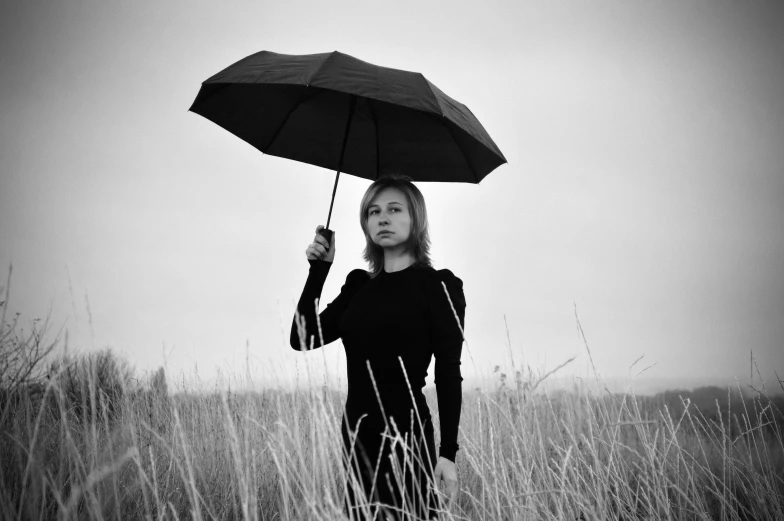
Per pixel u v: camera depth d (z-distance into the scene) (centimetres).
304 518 196
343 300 252
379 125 312
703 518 249
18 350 229
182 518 246
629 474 281
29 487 201
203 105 307
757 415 272
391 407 212
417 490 206
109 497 210
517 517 208
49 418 236
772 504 255
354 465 212
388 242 234
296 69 254
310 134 326
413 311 217
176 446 261
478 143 291
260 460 270
